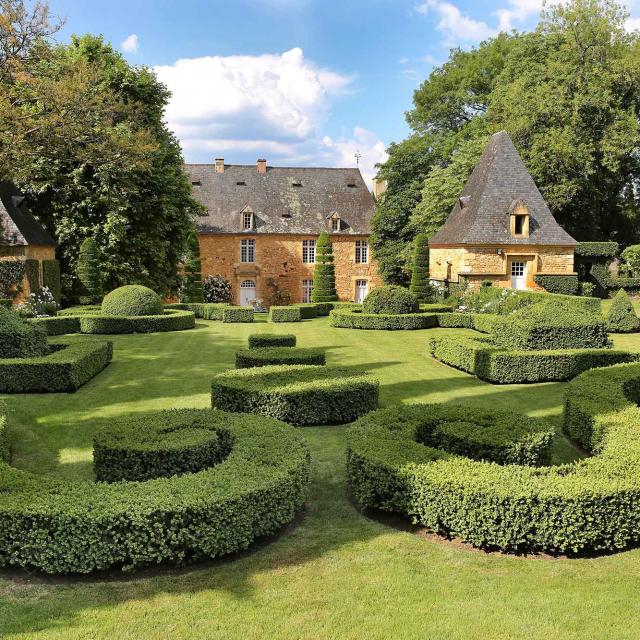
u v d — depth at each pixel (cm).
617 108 3453
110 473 641
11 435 868
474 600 441
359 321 2269
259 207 4628
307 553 520
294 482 572
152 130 2959
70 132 2048
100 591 460
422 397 1127
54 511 473
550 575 480
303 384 948
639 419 740
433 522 546
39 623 415
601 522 513
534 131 3409
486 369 1262
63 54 2703
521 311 1511
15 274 2647
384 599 443
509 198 2923
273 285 4603
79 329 2152
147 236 3025
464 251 2842
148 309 2244
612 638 393
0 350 1232
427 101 4419
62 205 2828
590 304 2219
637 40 3562
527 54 3681
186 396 1137
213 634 401
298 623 412
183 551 489
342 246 4672
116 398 1117
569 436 872
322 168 4919
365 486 599
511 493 511
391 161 4172
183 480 536
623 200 3800
